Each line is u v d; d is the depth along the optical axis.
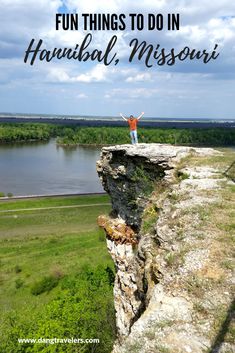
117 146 17.02
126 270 16.25
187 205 10.77
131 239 16.62
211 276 7.38
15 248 40.31
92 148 140.00
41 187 69.88
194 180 12.83
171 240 9.25
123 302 15.84
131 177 16.22
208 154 16.27
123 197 17.17
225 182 12.51
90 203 58.84
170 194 12.09
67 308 22.42
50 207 56.38
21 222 49.19
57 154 119.62
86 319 21.56
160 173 15.00
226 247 8.28
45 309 23.98
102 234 43.72
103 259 36.12
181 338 5.91
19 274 34.53
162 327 6.21
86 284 28.88
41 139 176.38
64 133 171.75
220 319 6.19
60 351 19.17
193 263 7.89
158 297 7.16
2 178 77.44
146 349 5.78
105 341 20.66
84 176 81.19
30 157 111.00
